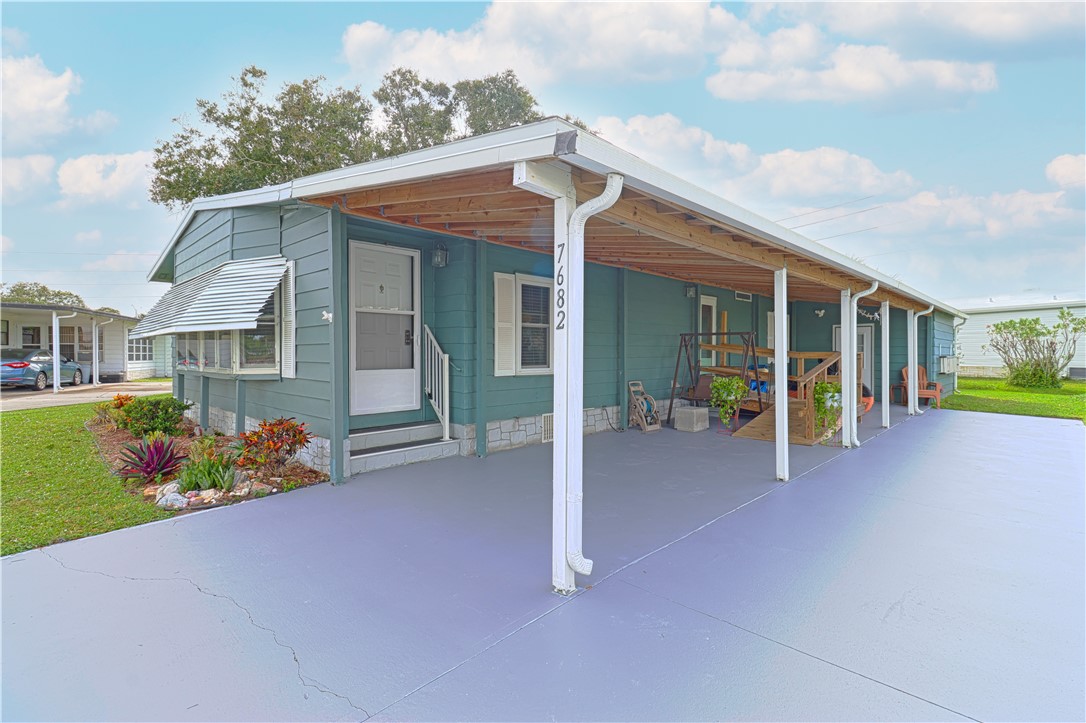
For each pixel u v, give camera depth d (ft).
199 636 7.89
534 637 7.91
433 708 6.32
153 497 15.15
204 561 10.72
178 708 6.30
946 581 9.80
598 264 26.00
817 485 16.83
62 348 60.34
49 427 26.96
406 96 68.08
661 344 30.96
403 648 7.61
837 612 8.63
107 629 8.07
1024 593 9.31
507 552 11.21
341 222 16.56
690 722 6.04
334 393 16.46
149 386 56.18
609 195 8.89
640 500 15.10
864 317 42.73
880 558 10.91
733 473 18.40
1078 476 18.15
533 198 11.43
